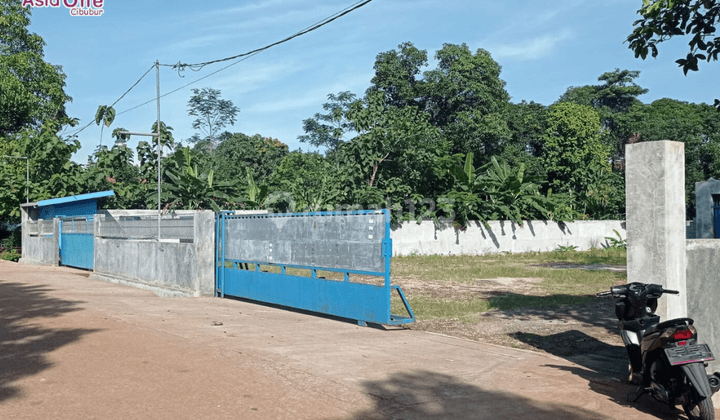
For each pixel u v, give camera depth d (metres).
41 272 18.86
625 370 6.75
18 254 25.88
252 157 45.38
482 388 5.74
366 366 6.48
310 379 5.84
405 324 9.74
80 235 20.61
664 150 5.93
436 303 11.98
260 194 25.84
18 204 25.75
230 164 36.25
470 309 11.28
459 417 4.87
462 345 7.91
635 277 6.16
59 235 22.25
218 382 5.65
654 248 5.99
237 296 12.84
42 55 39.72
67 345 7.15
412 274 18.31
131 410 4.80
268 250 11.84
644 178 6.09
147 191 27.50
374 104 26.72
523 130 44.50
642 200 6.10
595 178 37.09
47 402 4.96
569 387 5.87
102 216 18.38
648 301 5.78
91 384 5.52
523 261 23.83
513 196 28.97
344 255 9.87
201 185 25.14
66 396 5.14
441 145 29.42
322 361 6.63
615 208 36.03
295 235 11.07
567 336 8.67
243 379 5.77
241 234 12.77
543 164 42.59
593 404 5.33
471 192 27.88
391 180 26.31
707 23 8.22
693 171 47.53
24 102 35.75
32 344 7.19
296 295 10.95
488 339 8.52
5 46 37.81
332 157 43.56
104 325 8.59
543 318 10.38
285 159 43.56
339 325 9.50
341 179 25.69
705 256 6.33
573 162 40.66
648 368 5.25
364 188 25.59
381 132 25.47
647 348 5.20
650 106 57.91
